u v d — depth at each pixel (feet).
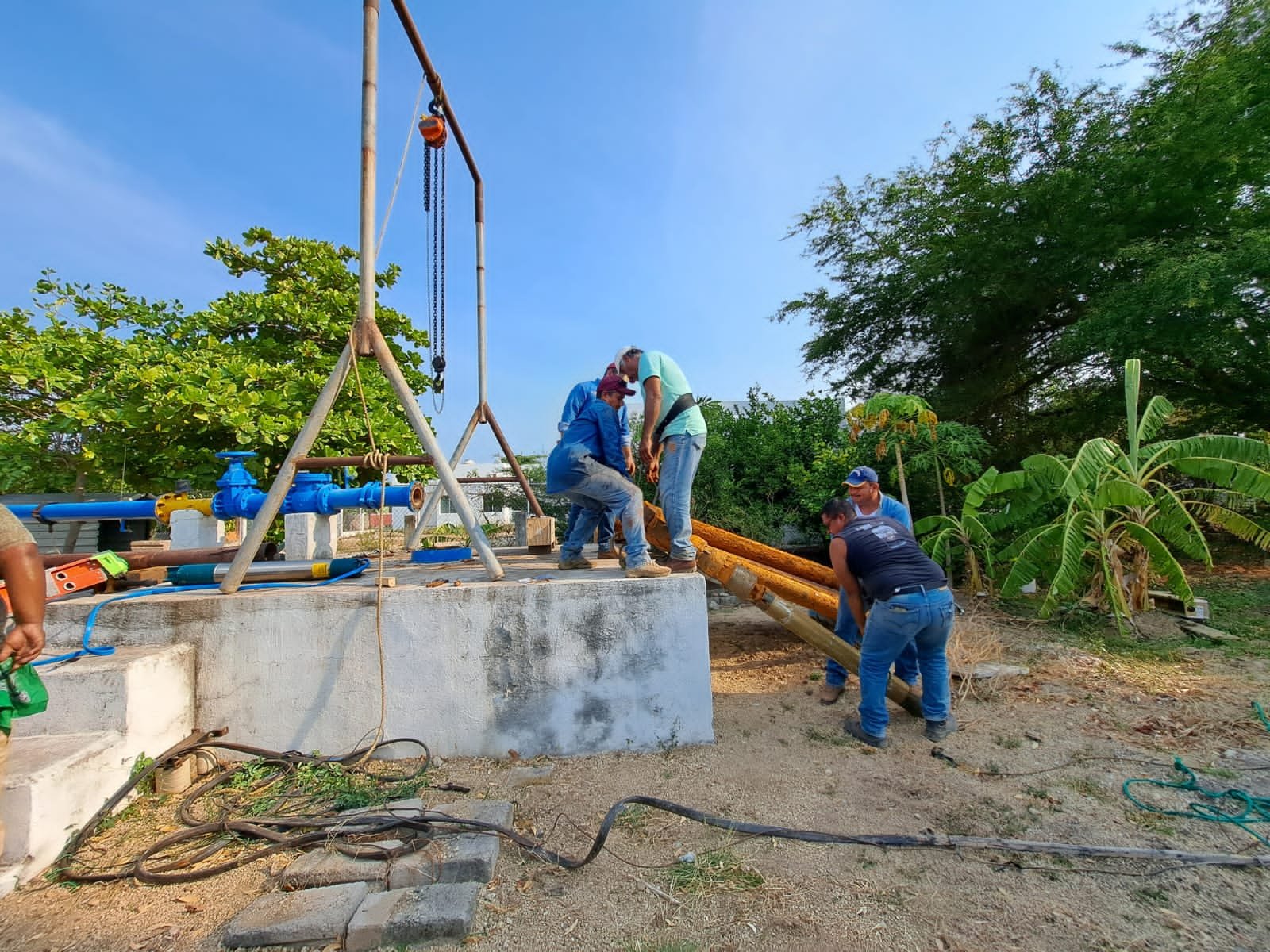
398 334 35.83
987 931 7.28
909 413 24.56
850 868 8.55
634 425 33.83
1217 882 8.09
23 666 7.68
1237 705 14.01
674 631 12.43
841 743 12.77
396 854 8.61
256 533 12.60
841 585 13.34
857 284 44.37
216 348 29.48
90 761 9.59
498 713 12.08
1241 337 31.71
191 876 8.44
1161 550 20.53
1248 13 33.06
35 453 26.68
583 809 10.16
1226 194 33.94
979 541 26.48
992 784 10.96
